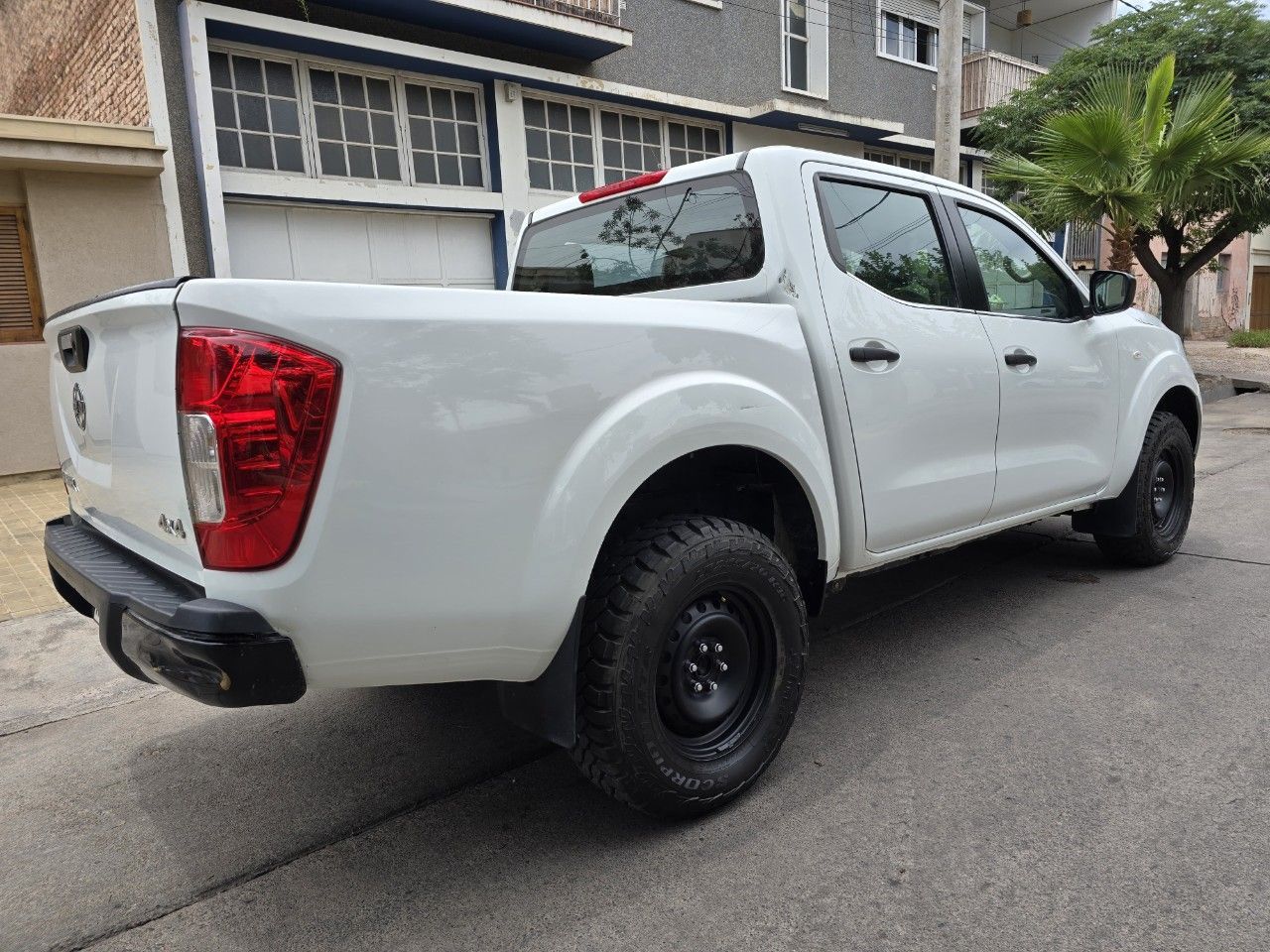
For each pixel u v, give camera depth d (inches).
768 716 96.3
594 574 86.8
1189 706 111.5
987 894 77.4
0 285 283.3
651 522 90.2
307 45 314.3
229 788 105.5
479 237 382.6
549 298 79.4
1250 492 233.6
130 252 293.1
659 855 86.6
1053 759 100.4
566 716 81.0
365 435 67.8
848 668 131.0
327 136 333.7
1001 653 133.5
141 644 72.9
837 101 546.0
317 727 121.6
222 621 65.6
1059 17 771.4
